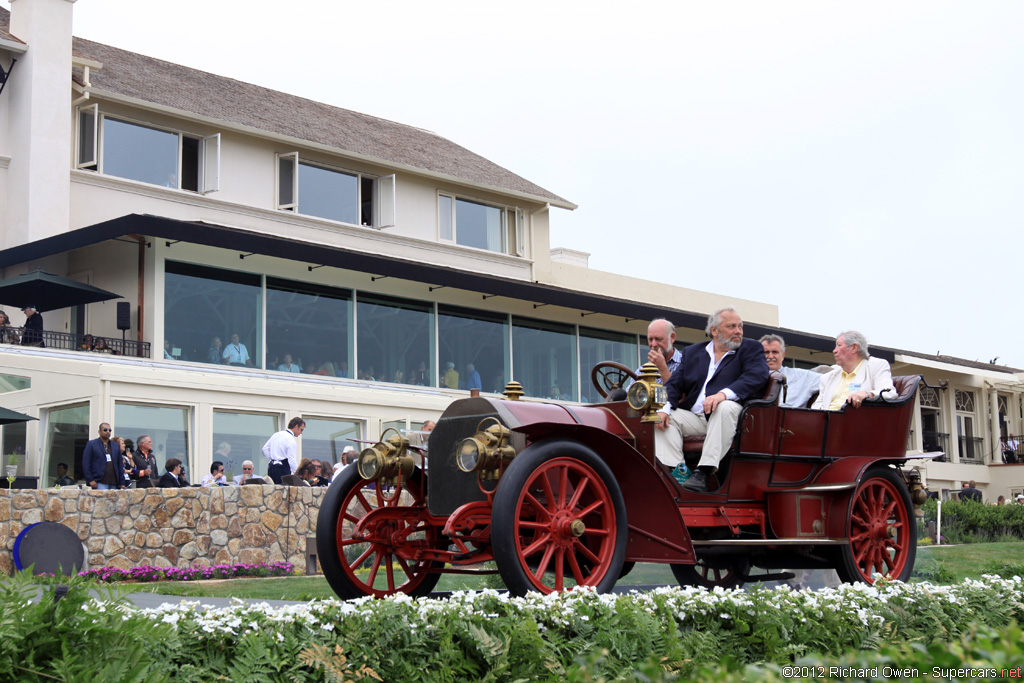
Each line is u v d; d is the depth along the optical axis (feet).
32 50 64.49
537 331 76.64
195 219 70.13
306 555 39.14
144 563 36.94
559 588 16.37
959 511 58.18
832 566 21.02
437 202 84.28
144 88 70.23
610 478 17.22
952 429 107.76
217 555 38.37
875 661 8.82
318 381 62.34
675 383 21.71
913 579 22.56
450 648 13.05
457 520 16.74
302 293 63.87
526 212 90.53
